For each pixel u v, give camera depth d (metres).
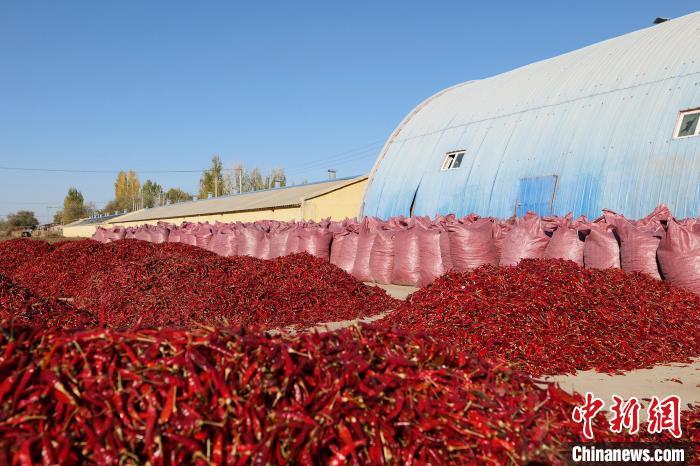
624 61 15.08
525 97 17.36
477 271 7.50
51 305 6.97
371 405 2.41
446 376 2.69
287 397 2.34
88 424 2.14
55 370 2.24
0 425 2.05
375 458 2.26
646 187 11.96
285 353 2.42
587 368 5.86
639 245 8.93
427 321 6.62
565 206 13.52
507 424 2.45
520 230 10.80
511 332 6.07
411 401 2.46
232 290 9.20
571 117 14.84
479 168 16.70
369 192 21.45
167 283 9.20
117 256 13.66
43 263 13.98
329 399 2.36
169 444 2.10
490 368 2.97
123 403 2.20
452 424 2.40
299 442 2.16
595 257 9.62
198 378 2.25
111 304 8.84
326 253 15.27
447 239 11.73
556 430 2.68
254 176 74.69
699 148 11.34
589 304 6.75
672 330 6.77
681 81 12.71
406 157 20.58
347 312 9.42
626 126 13.10
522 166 15.22
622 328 6.54
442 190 17.64
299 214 25.36
